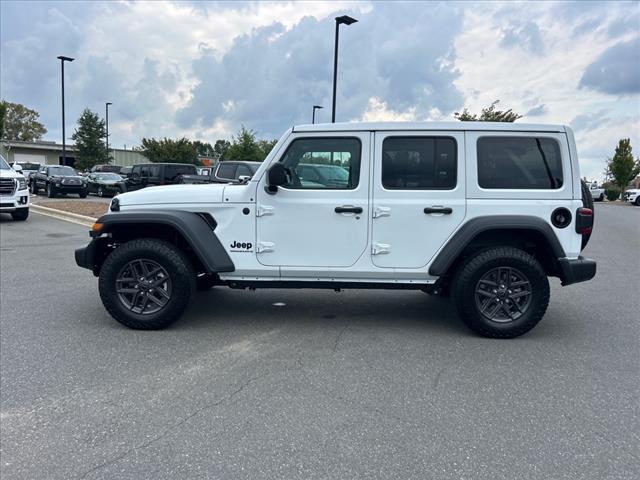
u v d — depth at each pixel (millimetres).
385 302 6281
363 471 2730
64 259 8953
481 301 4906
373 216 4848
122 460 2816
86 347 4570
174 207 5039
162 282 5004
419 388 3764
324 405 3477
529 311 4820
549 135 4781
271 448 2945
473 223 4758
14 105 82375
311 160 4930
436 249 4852
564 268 4762
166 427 3168
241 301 6273
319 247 4926
